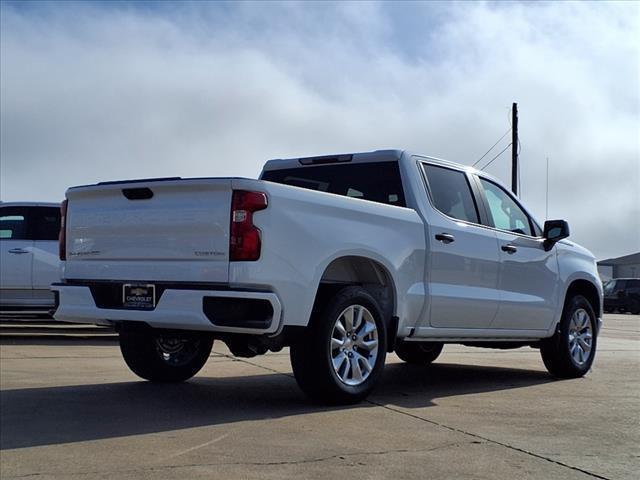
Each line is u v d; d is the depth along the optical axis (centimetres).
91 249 606
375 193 703
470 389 726
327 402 602
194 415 564
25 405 597
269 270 539
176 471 419
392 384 753
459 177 749
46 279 1142
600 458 461
